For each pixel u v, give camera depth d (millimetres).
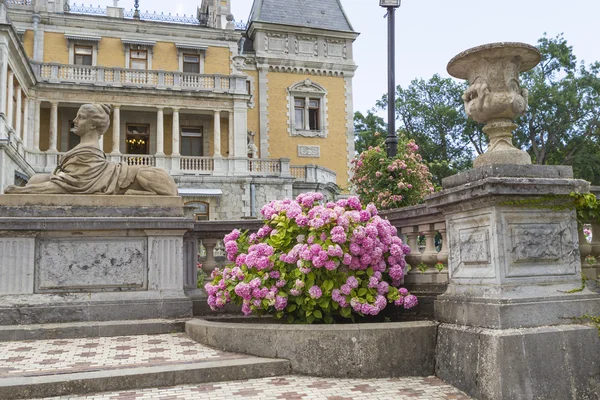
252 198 32969
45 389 4367
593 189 5203
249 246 6836
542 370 4387
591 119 47250
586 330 4602
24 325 6555
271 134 39750
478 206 4910
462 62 5359
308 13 41906
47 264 6879
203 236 7898
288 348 5211
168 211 7395
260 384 4781
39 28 34094
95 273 7012
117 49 35500
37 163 30672
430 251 6699
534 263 4816
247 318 7133
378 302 5973
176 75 33594
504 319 4508
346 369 5051
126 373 4617
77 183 7219
